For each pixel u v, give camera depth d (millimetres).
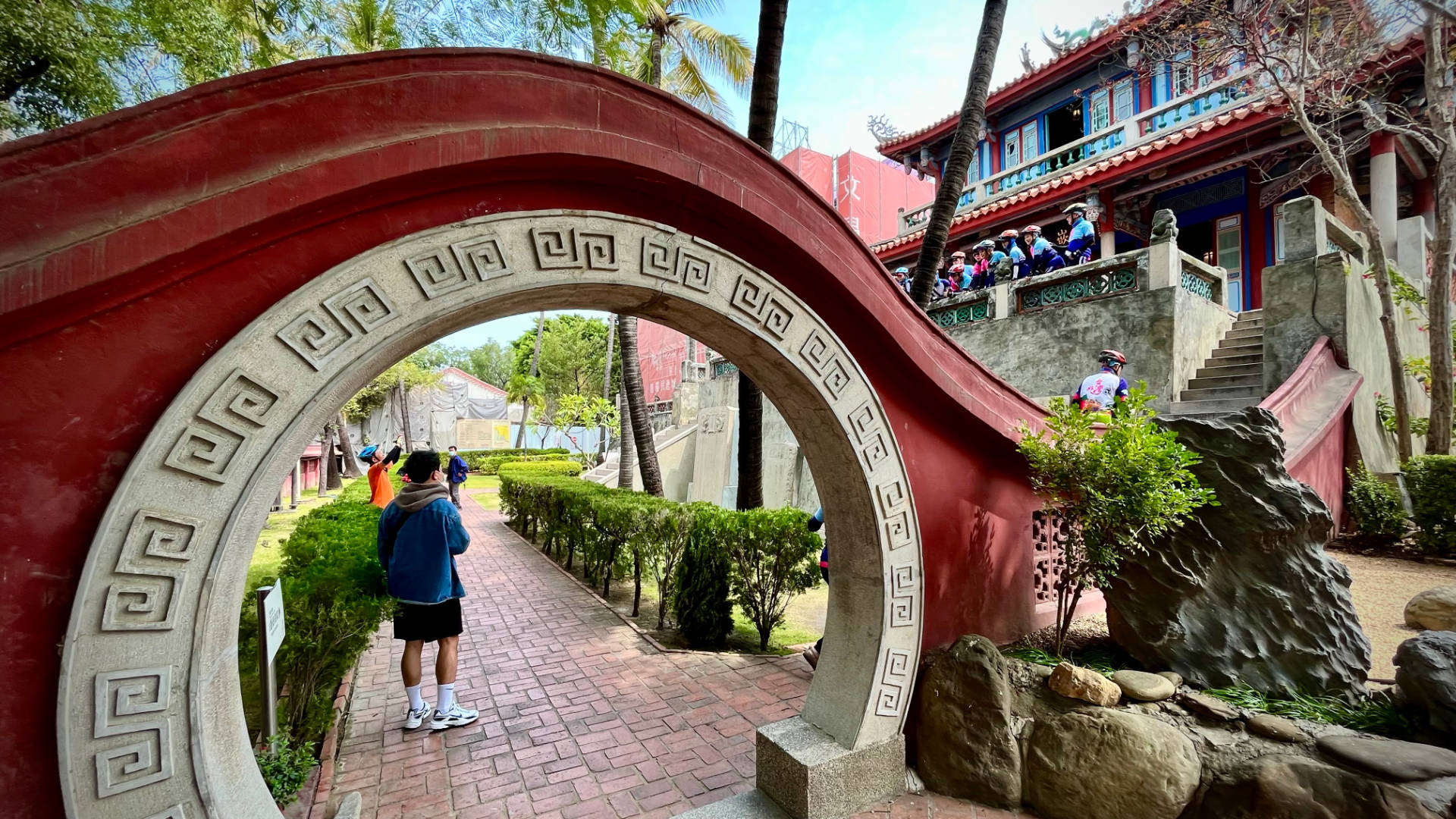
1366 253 9156
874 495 3029
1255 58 7863
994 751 3012
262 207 1649
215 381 1633
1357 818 2246
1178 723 2869
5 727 1470
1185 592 3334
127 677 1538
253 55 4336
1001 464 3805
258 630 2797
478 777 3359
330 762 3309
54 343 1526
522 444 29891
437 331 2172
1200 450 3635
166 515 1583
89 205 1476
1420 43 7871
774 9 5051
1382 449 8156
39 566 1507
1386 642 4047
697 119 2445
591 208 2334
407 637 3863
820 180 21891
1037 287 9273
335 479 19875
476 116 1979
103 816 1507
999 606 3756
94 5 3076
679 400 18484
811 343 2797
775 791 3020
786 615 6535
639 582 6414
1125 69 13430
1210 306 8570
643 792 3213
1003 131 16156
